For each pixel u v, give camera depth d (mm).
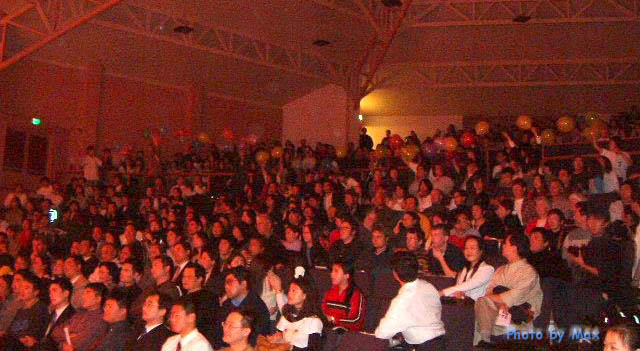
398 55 18750
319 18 16797
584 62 18234
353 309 6359
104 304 6887
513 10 16328
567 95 19906
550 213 8547
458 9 16562
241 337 5254
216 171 16453
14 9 14547
